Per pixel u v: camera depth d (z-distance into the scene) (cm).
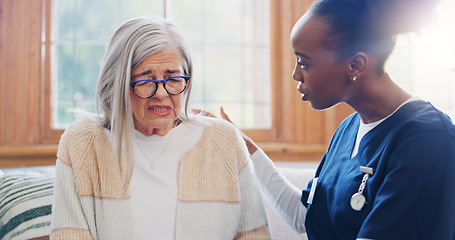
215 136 142
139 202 132
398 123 111
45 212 160
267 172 151
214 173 139
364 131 121
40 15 238
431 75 236
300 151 244
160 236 131
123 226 129
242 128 254
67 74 251
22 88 235
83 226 130
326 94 117
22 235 156
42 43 239
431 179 102
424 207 102
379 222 102
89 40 252
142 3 254
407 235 101
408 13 108
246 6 263
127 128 129
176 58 128
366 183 112
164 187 134
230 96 263
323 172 133
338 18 111
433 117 107
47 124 242
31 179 168
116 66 128
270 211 180
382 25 109
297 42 116
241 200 142
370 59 111
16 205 160
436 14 110
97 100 136
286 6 250
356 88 115
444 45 227
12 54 234
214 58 261
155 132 138
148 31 127
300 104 249
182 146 139
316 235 128
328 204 123
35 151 230
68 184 132
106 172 131
